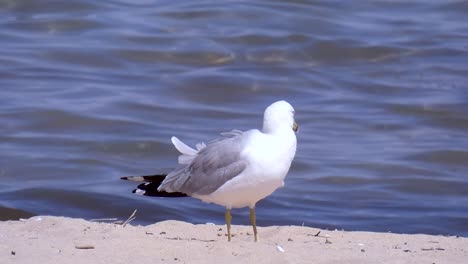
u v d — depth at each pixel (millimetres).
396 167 17781
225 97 21281
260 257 7801
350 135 19547
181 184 9031
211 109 20531
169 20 25203
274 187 8680
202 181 8805
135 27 24656
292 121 8648
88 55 23031
